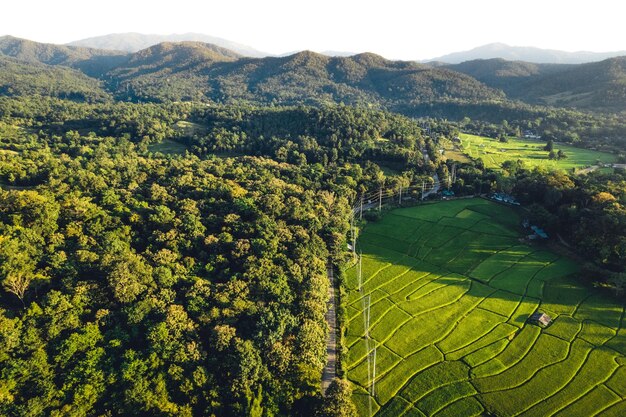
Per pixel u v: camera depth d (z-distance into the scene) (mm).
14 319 63844
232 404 61688
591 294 97250
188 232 98875
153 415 58469
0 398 53781
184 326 70562
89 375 60125
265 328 73688
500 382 73562
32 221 90438
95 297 73625
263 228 102625
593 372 74625
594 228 111188
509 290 100688
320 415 62125
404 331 87438
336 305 95250
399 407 69062
